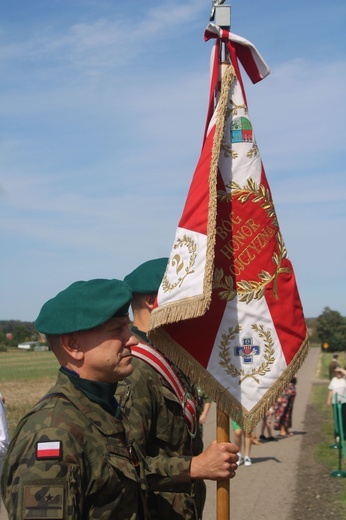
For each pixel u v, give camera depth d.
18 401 26.45
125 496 2.55
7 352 98.94
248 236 3.32
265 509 8.67
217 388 3.21
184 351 3.22
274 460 12.30
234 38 3.45
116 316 2.72
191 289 3.09
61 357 2.72
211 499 8.85
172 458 3.01
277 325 3.29
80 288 2.74
